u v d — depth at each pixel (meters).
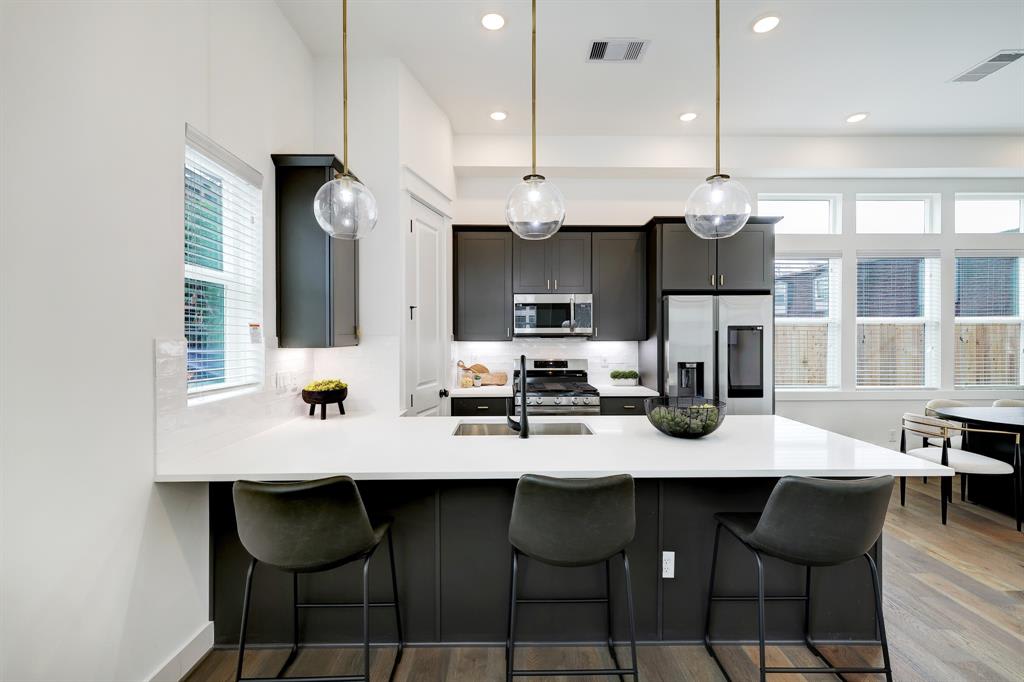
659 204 4.61
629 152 4.23
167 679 1.68
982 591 2.36
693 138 4.24
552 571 1.96
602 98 3.52
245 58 2.22
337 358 3.00
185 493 1.79
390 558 1.89
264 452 1.92
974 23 2.65
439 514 1.96
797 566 1.99
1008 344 4.69
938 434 3.31
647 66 3.10
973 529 3.12
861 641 1.98
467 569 1.97
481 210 4.52
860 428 4.61
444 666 1.84
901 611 2.18
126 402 1.50
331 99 2.99
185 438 1.78
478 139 4.17
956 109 3.73
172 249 1.71
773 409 3.97
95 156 1.38
